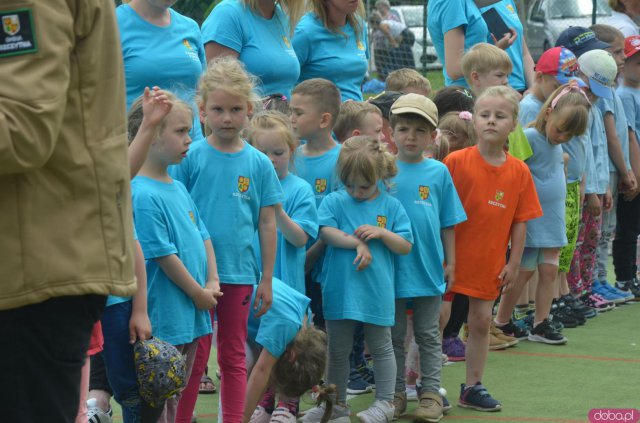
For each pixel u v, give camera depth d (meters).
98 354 6.94
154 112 5.79
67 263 3.87
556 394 8.82
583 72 11.80
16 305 3.78
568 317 11.65
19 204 3.79
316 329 7.21
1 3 3.64
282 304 7.04
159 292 6.29
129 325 5.99
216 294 6.51
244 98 6.91
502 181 8.52
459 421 8.01
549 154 10.36
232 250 6.89
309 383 6.99
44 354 3.92
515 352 10.39
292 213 7.62
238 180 6.93
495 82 10.66
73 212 3.92
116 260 4.02
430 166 8.24
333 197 7.85
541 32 24.73
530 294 11.76
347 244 7.62
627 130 13.03
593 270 12.59
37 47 3.68
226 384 6.90
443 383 9.14
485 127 8.49
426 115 8.07
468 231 8.46
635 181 12.82
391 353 7.77
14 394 3.90
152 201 6.21
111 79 4.06
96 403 6.91
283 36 9.40
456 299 9.55
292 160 7.80
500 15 11.93
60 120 3.74
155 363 5.80
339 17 9.98
